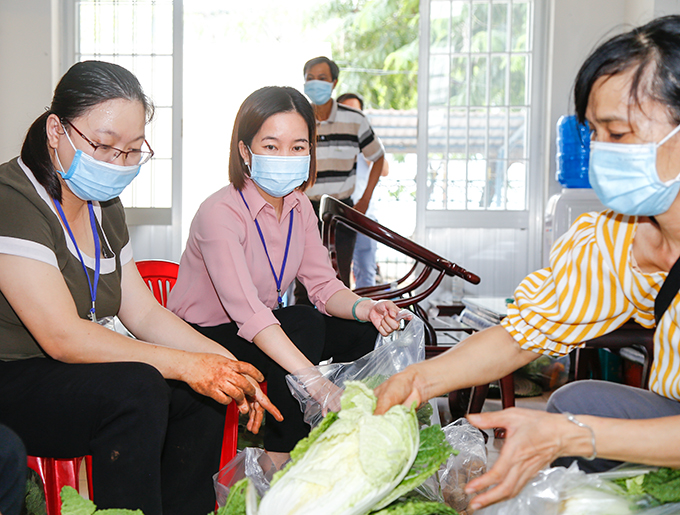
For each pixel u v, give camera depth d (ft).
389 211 30.60
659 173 2.97
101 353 4.00
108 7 15.06
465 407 8.17
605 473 3.20
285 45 30.42
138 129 4.24
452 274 7.07
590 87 3.04
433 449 3.07
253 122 5.37
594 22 14.46
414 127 27.35
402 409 2.84
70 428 3.82
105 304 4.66
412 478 2.95
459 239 15.40
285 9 33.42
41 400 3.79
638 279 3.57
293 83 30.66
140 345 4.07
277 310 5.59
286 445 5.00
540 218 15.25
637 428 2.91
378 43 33.17
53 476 4.23
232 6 33.32
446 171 15.35
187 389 4.76
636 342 6.33
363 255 15.66
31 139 4.20
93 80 4.07
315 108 12.25
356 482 2.60
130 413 3.68
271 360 5.26
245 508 2.86
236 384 3.96
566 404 3.92
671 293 3.36
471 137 15.26
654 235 3.52
